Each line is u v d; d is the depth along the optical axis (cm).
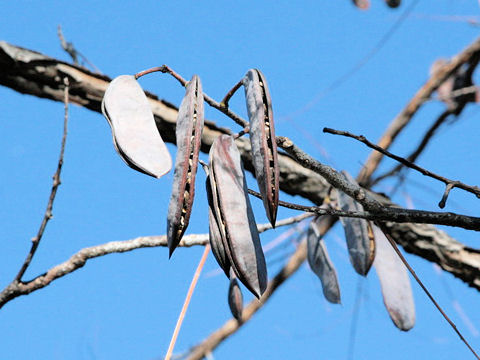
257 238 198
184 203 196
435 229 279
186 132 197
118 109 200
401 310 221
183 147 197
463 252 278
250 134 198
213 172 199
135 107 201
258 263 198
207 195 200
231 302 220
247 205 199
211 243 200
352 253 223
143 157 197
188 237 234
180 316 216
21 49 258
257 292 198
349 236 223
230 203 199
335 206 229
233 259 198
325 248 228
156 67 204
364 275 222
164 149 198
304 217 230
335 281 228
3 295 227
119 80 202
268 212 196
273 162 197
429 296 212
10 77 258
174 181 196
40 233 225
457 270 278
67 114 221
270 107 198
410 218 208
